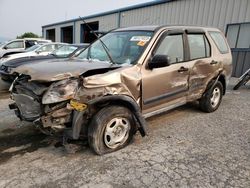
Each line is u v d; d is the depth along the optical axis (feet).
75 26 81.30
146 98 11.34
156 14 48.14
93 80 9.27
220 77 16.90
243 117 16.16
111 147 10.49
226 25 36.40
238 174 9.21
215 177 8.98
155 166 9.62
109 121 10.01
